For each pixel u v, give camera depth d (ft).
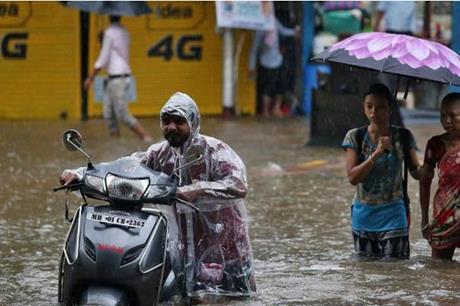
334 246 48.11
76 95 103.55
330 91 83.35
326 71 106.01
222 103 106.63
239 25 100.63
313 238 50.03
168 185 34.14
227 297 36.83
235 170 35.96
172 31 105.19
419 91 109.29
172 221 35.99
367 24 105.19
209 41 106.32
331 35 106.32
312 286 39.99
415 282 40.60
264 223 53.78
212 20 106.01
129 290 33.19
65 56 102.94
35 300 38.01
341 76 83.30
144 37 104.47
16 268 43.14
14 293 39.01
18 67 102.42
